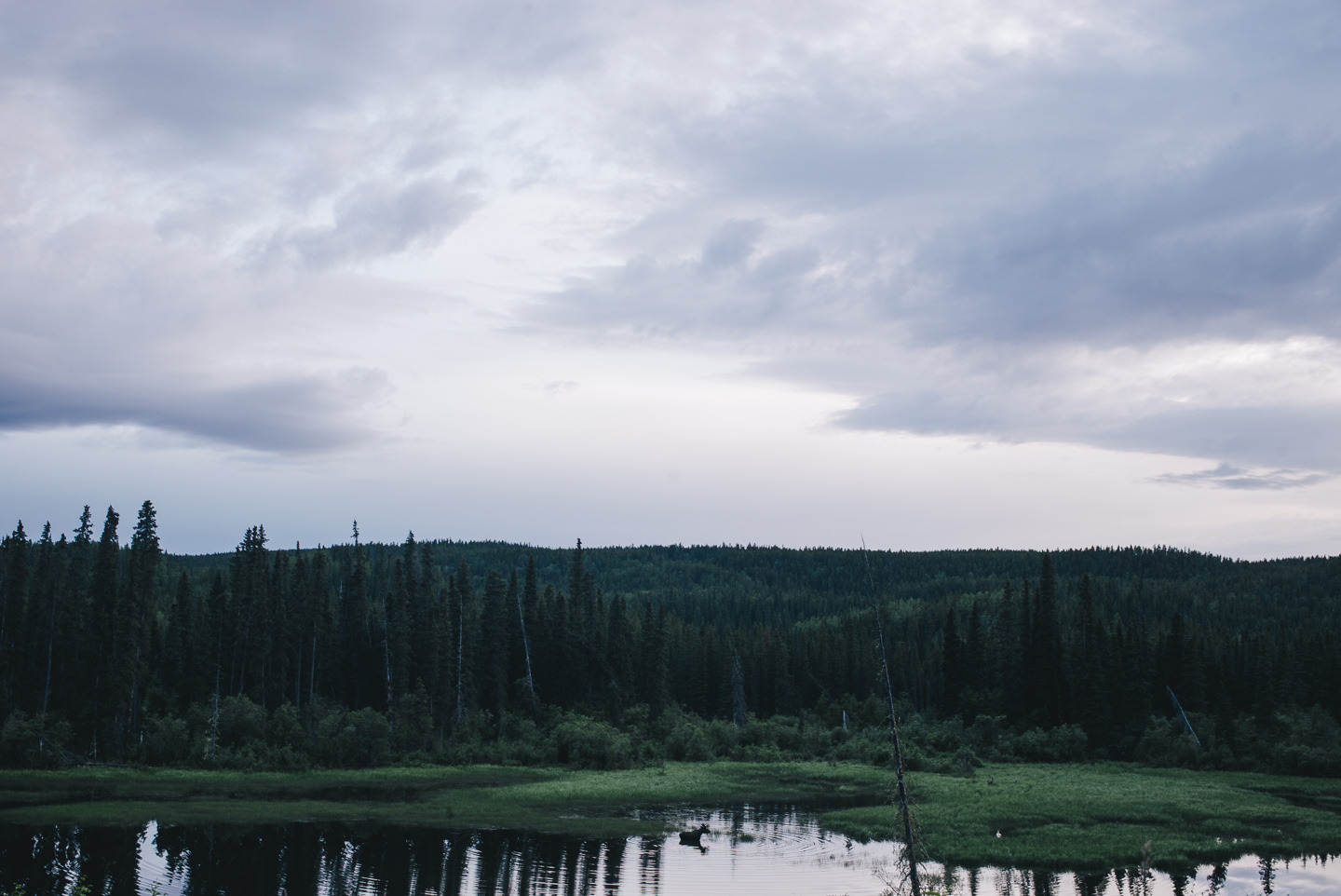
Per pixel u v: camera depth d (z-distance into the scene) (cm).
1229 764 10462
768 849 5356
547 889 4422
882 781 8769
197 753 8819
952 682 13550
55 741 8369
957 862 5041
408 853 5169
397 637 11188
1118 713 12031
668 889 4425
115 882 4431
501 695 11825
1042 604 12675
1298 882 4772
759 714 15012
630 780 8631
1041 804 6906
